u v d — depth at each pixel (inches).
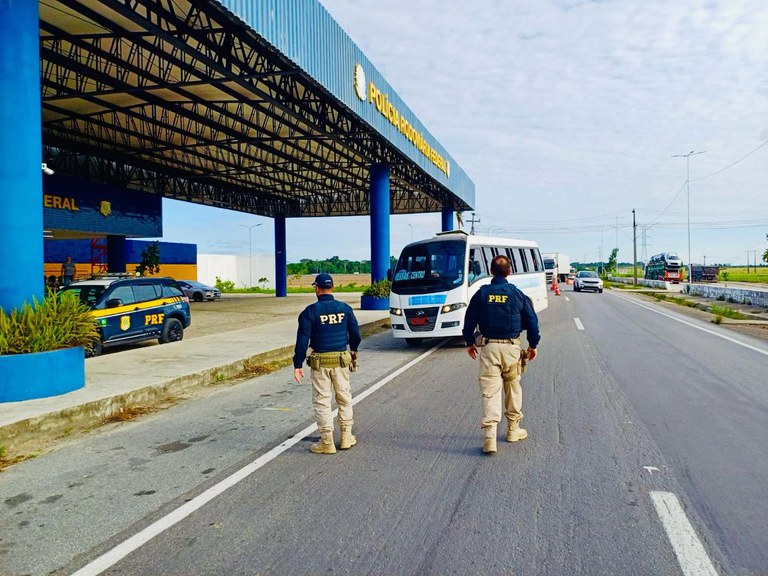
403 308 538.6
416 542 154.4
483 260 584.7
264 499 187.2
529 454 226.4
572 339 596.4
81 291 522.6
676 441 241.3
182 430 280.5
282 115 900.0
